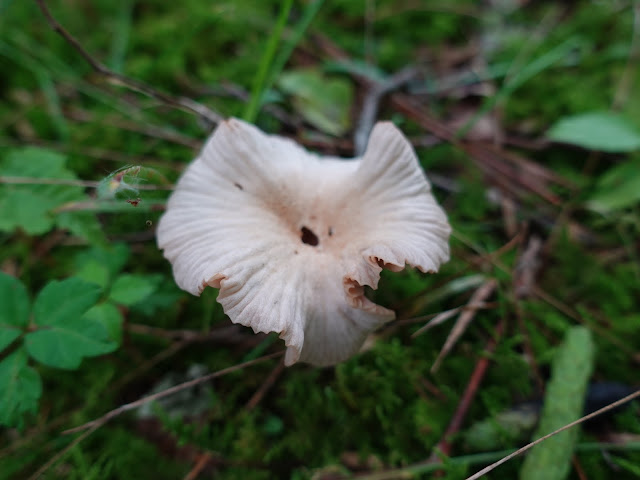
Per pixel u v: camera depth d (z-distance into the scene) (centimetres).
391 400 9
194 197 8
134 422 9
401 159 8
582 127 12
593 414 7
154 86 14
